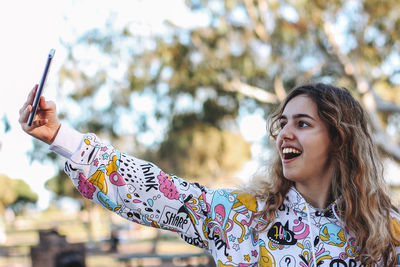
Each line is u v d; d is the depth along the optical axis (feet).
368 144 7.64
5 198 175.73
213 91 40.42
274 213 7.33
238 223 7.30
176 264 55.67
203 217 7.30
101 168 7.11
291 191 7.47
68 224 183.21
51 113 6.94
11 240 121.60
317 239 7.23
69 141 7.07
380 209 7.50
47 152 45.57
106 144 7.36
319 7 36.19
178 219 7.25
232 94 39.73
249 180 7.80
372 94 36.68
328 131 7.47
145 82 41.04
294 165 7.38
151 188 7.16
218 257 7.23
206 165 58.49
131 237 120.98
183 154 52.37
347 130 7.43
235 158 61.87
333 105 7.44
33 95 6.66
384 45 39.22
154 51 40.50
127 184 7.16
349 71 36.58
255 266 7.22
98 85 43.32
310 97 7.50
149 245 95.40
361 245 7.20
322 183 7.54
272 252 7.22
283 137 7.44
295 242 7.22
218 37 38.42
